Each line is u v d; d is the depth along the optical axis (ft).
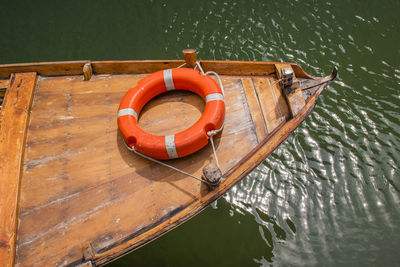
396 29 23.43
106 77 14.28
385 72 21.03
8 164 11.19
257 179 17.16
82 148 11.91
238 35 23.59
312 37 23.11
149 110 12.71
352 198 16.25
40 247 9.86
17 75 14.14
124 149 11.74
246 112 12.51
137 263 15.25
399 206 15.85
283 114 12.42
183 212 10.12
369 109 19.36
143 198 10.66
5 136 11.97
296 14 24.67
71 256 9.73
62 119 12.85
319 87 12.80
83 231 10.14
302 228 15.55
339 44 22.65
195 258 15.14
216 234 15.69
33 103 13.43
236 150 11.59
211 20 24.86
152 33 24.80
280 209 16.15
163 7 26.43
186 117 12.36
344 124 18.83
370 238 15.02
